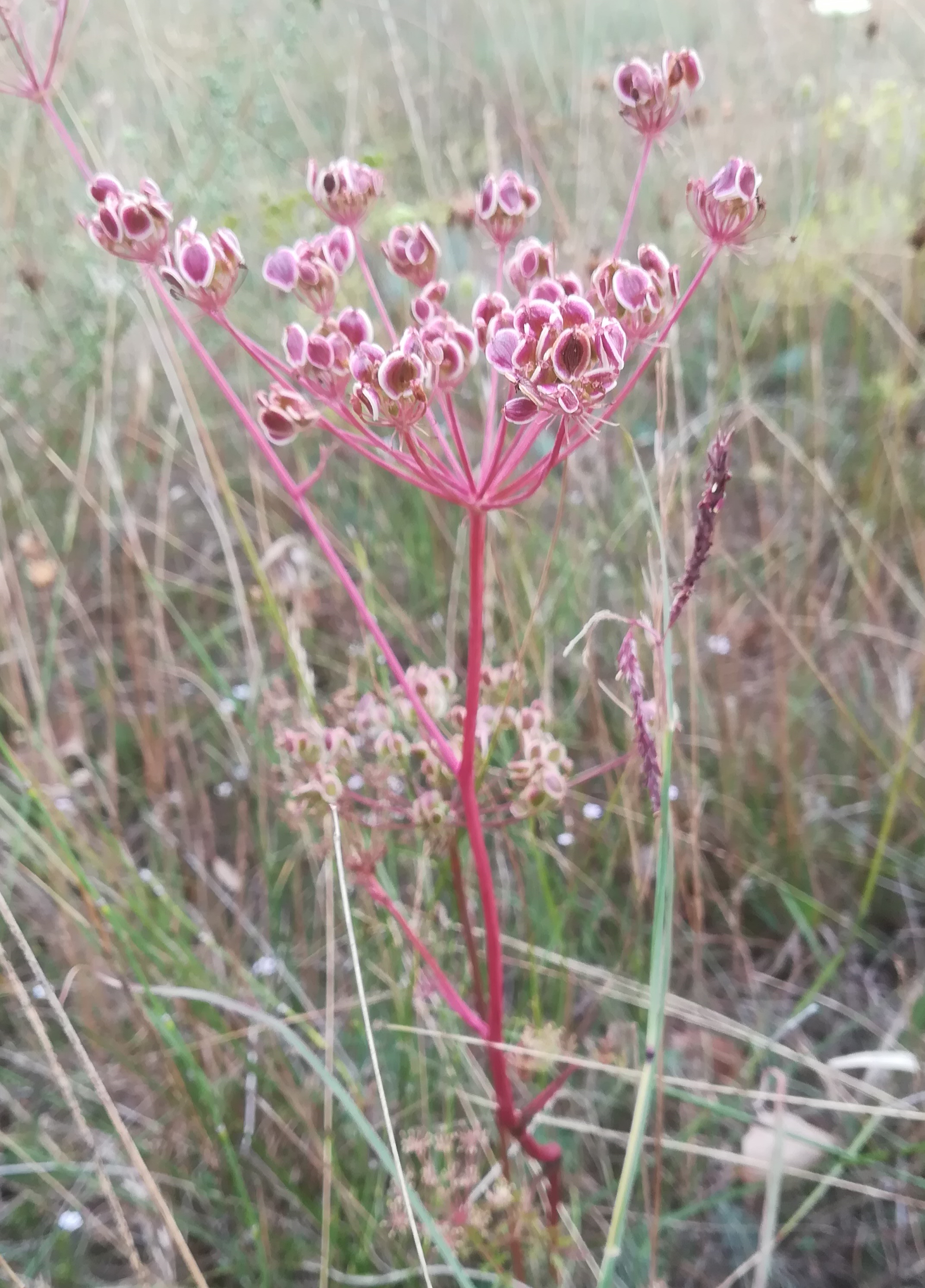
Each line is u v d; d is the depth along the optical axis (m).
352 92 0.37
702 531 0.15
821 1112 0.24
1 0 0.21
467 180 0.36
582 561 0.31
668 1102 0.24
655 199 0.39
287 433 0.15
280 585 0.29
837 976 0.28
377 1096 0.23
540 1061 0.19
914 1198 0.22
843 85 0.40
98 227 0.15
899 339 0.37
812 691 0.32
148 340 0.34
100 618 0.36
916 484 0.35
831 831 0.30
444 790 0.20
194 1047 0.23
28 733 0.25
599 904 0.26
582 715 0.31
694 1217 0.23
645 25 0.48
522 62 0.48
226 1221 0.23
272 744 0.28
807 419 0.38
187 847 0.29
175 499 0.37
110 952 0.22
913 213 0.36
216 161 0.32
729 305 0.31
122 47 0.39
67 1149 0.24
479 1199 0.22
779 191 0.39
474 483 0.15
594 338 0.12
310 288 0.16
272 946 0.27
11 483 0.30
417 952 0.20
